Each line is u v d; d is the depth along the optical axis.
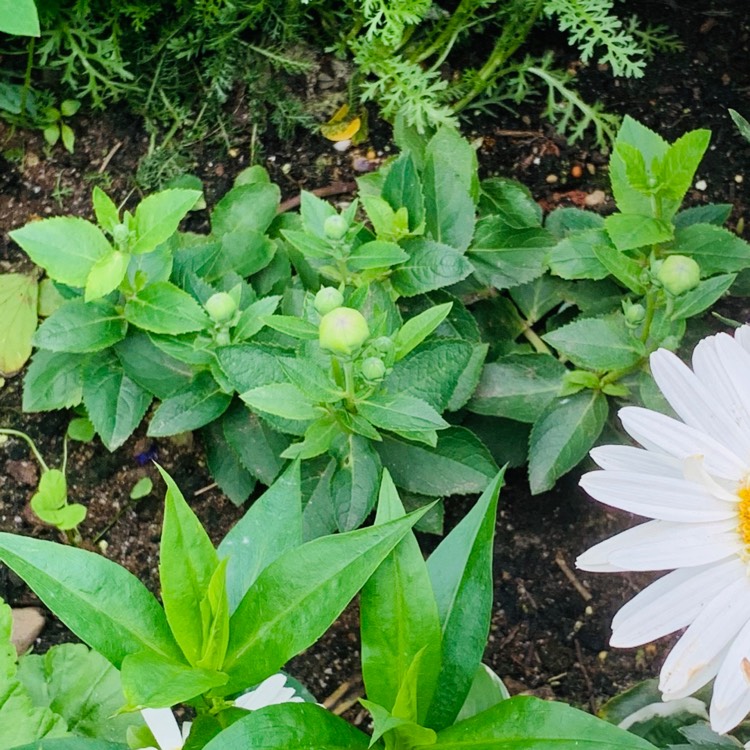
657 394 0.38
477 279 0.44
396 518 0.27
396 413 0.34
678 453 0.31
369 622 0.28
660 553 0.31
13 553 0.27
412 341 0.35
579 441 0.40
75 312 0.41
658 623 0.31
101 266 0.38
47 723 0.35
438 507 0.41
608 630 0.42
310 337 0.35
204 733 0.29
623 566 0.30
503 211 0.45
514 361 0.41
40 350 0.44
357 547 0.27
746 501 0.31
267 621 0.27
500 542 0.44
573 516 0.44
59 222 0.39
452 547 0.29
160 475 0.45
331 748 0.27
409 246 0.41
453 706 0.28
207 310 0.38
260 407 0.36
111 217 0.39
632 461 0.31
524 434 0.43
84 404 0.44
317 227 0.39
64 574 0.27
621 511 0.43
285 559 0.27
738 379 0.31
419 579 0.27
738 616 0.30
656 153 0.41
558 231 0.45
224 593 0.27
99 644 0.27
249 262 0.44
